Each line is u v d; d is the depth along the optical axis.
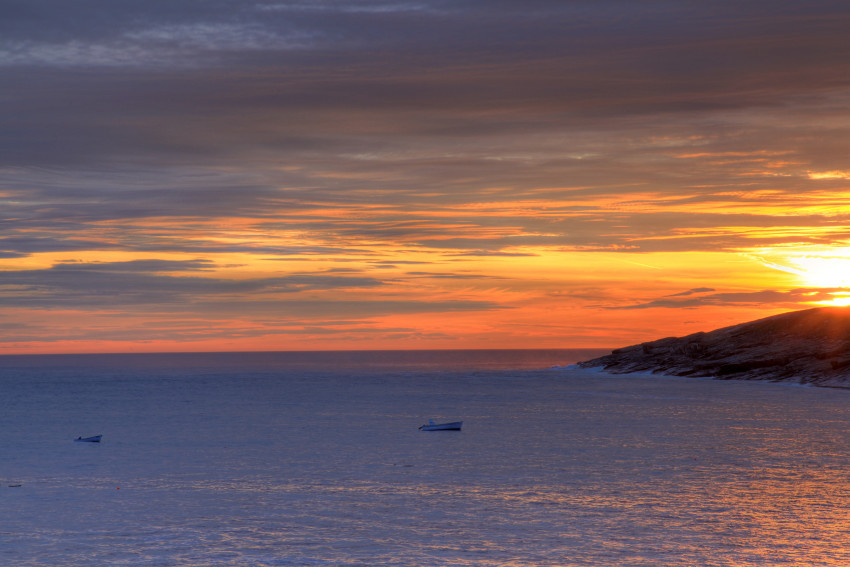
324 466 64.56
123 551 40.03
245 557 38.97
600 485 55.38
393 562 38.12
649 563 37.84
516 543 41.03
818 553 39.19
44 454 73.25
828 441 77.00
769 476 58.38
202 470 62.91
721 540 41.44
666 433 84.69
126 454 72.69
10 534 43.06
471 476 59.31
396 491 53.72
